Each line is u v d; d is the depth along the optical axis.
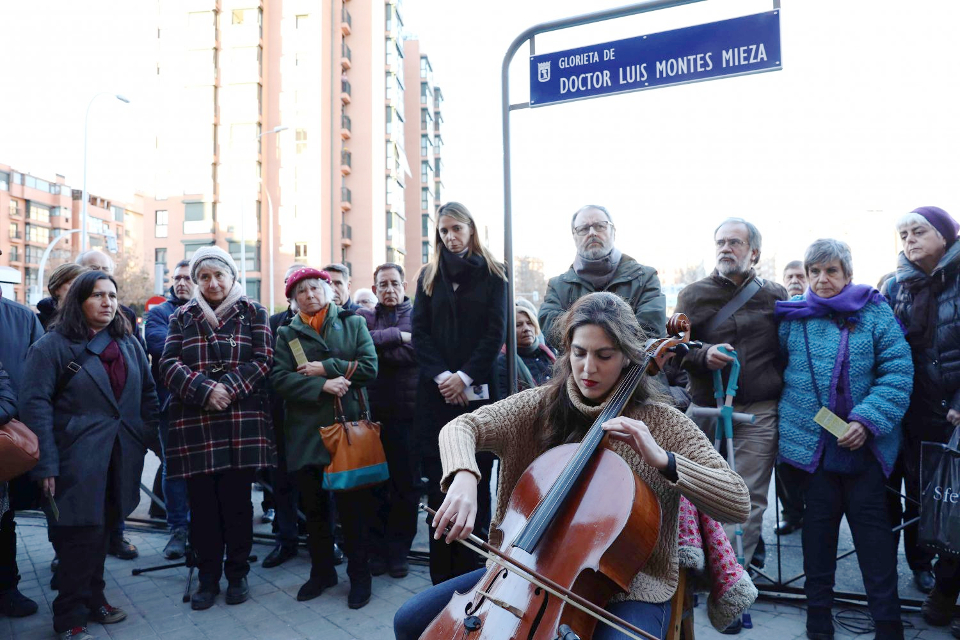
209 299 3.82
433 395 3.34
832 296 3.21
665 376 3.67
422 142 51.97
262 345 3.81
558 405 1.95
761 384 3.32
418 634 1.77
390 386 4.25
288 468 3.72
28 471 3.18
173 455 3.60
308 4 36.47
